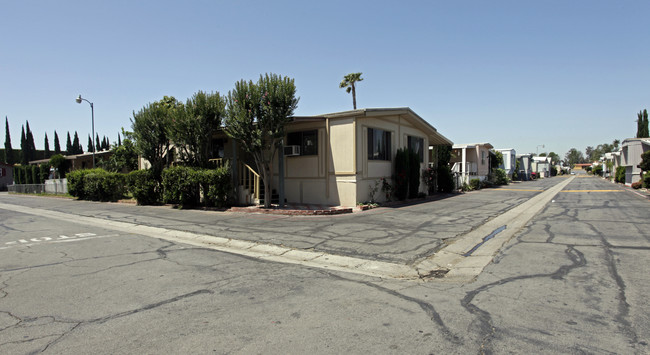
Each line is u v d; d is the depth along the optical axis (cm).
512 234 873
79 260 683
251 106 1289
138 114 1762
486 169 3516
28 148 6525
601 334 349
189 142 1523
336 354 319
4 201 2411
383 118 1627
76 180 2234
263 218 1193
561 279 521
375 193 1555
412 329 369
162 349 331
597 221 1033
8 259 699
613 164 4469
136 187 1750
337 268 625
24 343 346
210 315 412
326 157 1488
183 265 642
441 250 734
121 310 430
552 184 3716
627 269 560
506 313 405
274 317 405
